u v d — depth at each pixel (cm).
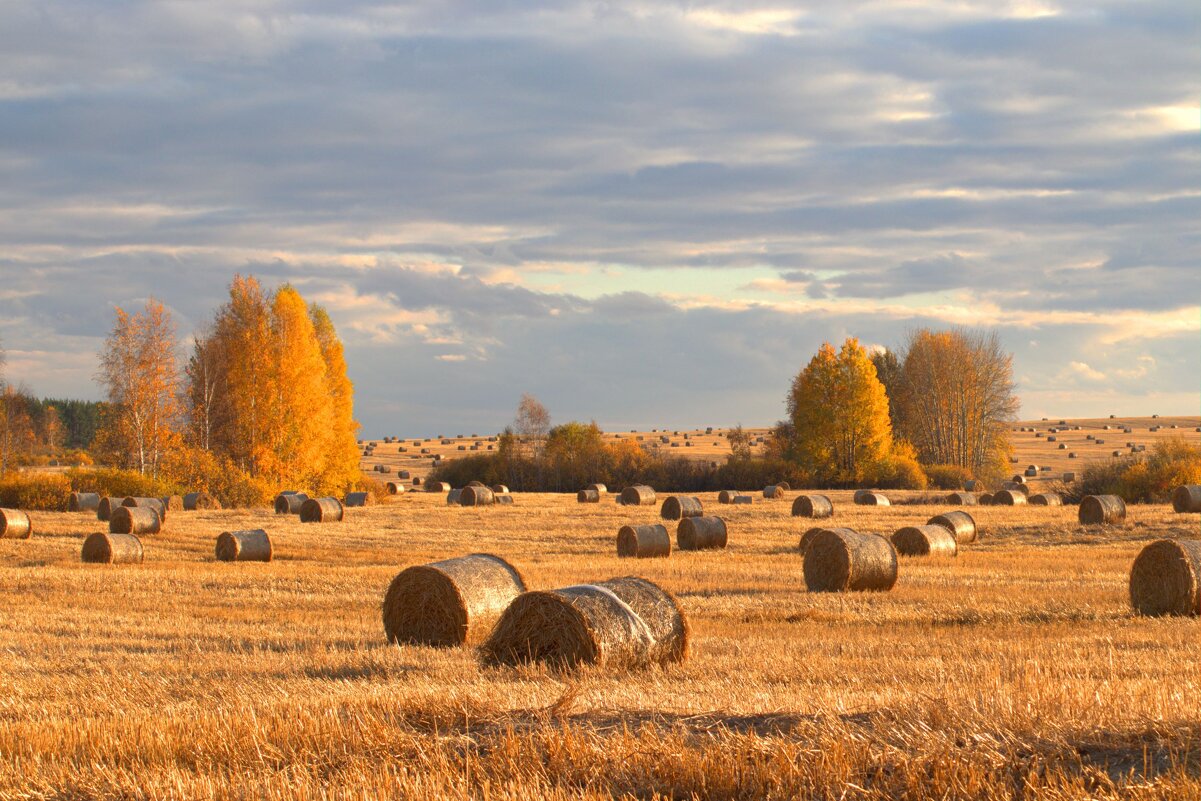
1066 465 13412
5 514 5147
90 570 3825
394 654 1977
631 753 978
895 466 10600
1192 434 18125
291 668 1833
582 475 11938
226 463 7900
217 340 8981
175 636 2314
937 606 2706
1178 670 1631
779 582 3391
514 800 896
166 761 1085
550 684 1527
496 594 2231
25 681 1722
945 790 862
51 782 1039
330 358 9006
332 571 3838
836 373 10794
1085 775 864
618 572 3656
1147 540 4919
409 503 8462
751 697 1298
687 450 17012
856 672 1656
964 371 11981
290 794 938
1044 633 2245
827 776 902
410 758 1044
